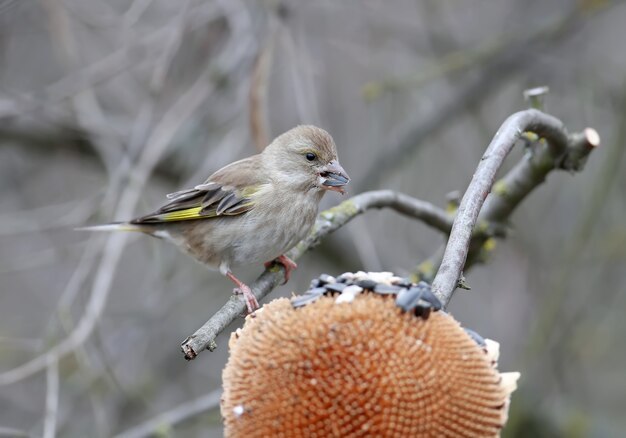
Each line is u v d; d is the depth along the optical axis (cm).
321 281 555
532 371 1329
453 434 499
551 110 1536
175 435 1529
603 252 1455
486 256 991
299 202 977
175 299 1447
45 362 993
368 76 1555
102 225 1048
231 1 1291
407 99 1650
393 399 491
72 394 1411
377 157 1481
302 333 513
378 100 1530
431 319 528
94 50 1545
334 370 501
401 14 1650
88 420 1398
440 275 593
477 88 1496
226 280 1531
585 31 1571
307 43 1466
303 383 502
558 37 1427
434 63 1470
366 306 523
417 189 1568
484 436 513
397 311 524
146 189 1505
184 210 1004
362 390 494
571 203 1544
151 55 1363
